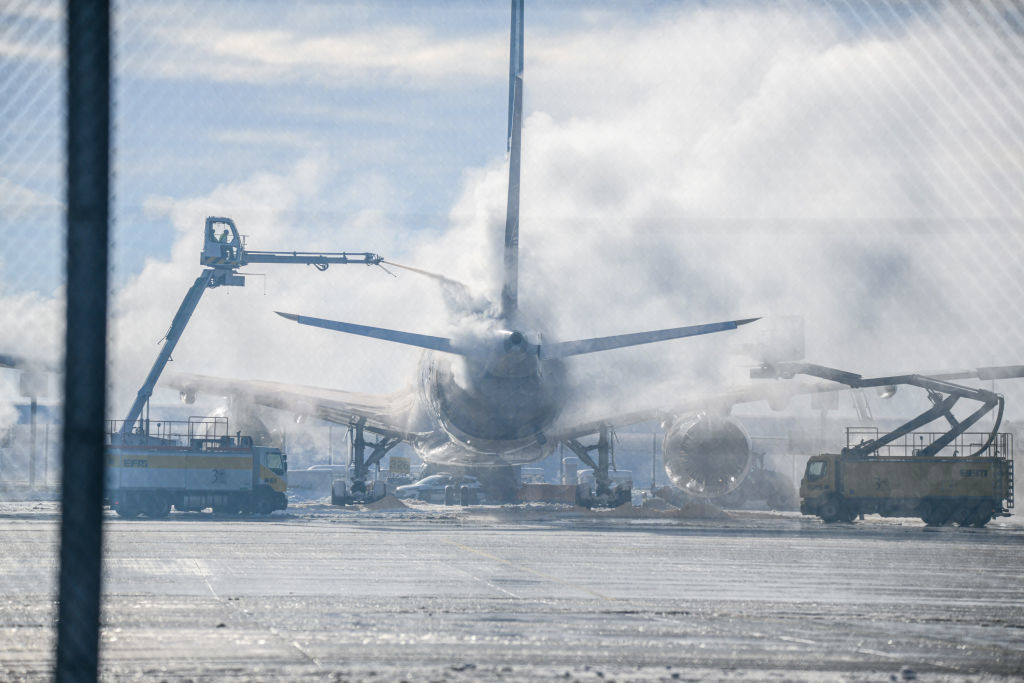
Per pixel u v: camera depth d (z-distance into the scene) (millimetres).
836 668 39656
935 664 41031
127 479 162750
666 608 56344
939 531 143875
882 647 44750
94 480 31984
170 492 165500
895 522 175250
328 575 71625
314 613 53000
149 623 49188
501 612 54156
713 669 39000
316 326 112562
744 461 167375
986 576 77000
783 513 199000
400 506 195500
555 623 50469
